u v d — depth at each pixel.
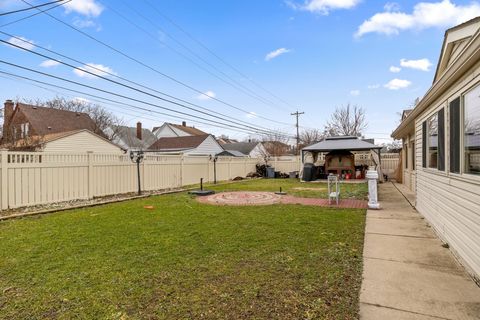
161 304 2.49
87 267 3.32
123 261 3.50
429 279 3.02
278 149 35.97
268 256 3.65
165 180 11.85
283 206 7.43
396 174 15.68
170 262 3.46
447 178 4.28
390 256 3.70
